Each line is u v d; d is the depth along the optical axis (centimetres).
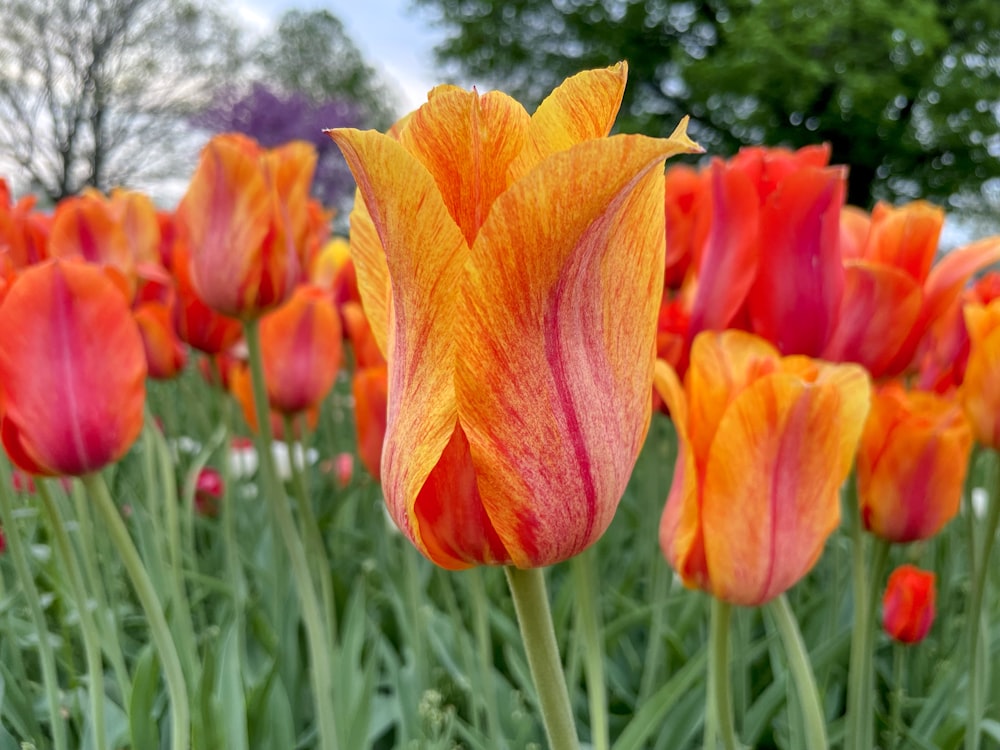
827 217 92
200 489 220
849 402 75
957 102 1412
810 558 76
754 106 1481
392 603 186
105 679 160
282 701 143
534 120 46
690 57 1482
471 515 52
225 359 199
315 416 192
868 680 111
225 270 121
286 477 219
